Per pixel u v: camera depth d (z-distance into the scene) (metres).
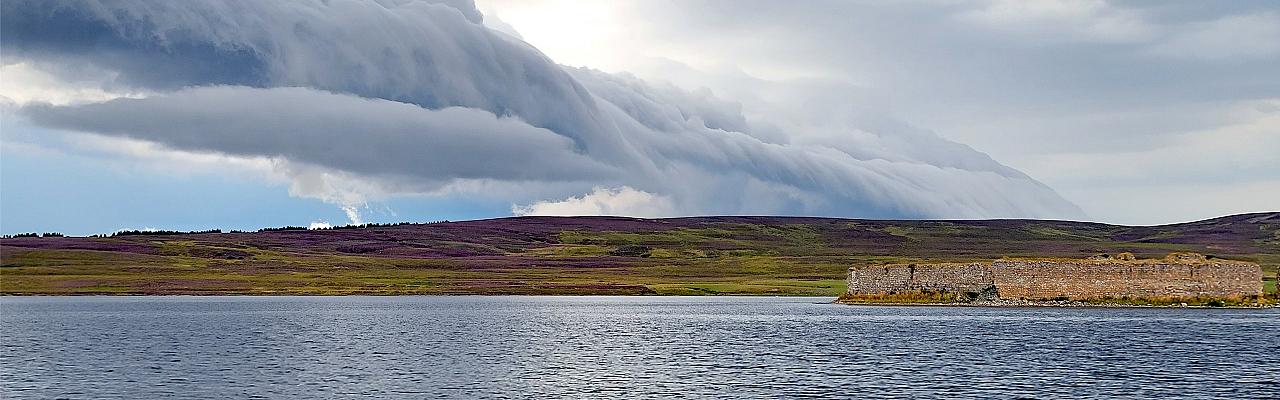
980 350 82.56
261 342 93.00
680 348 86.31
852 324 110.00
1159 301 128.75
